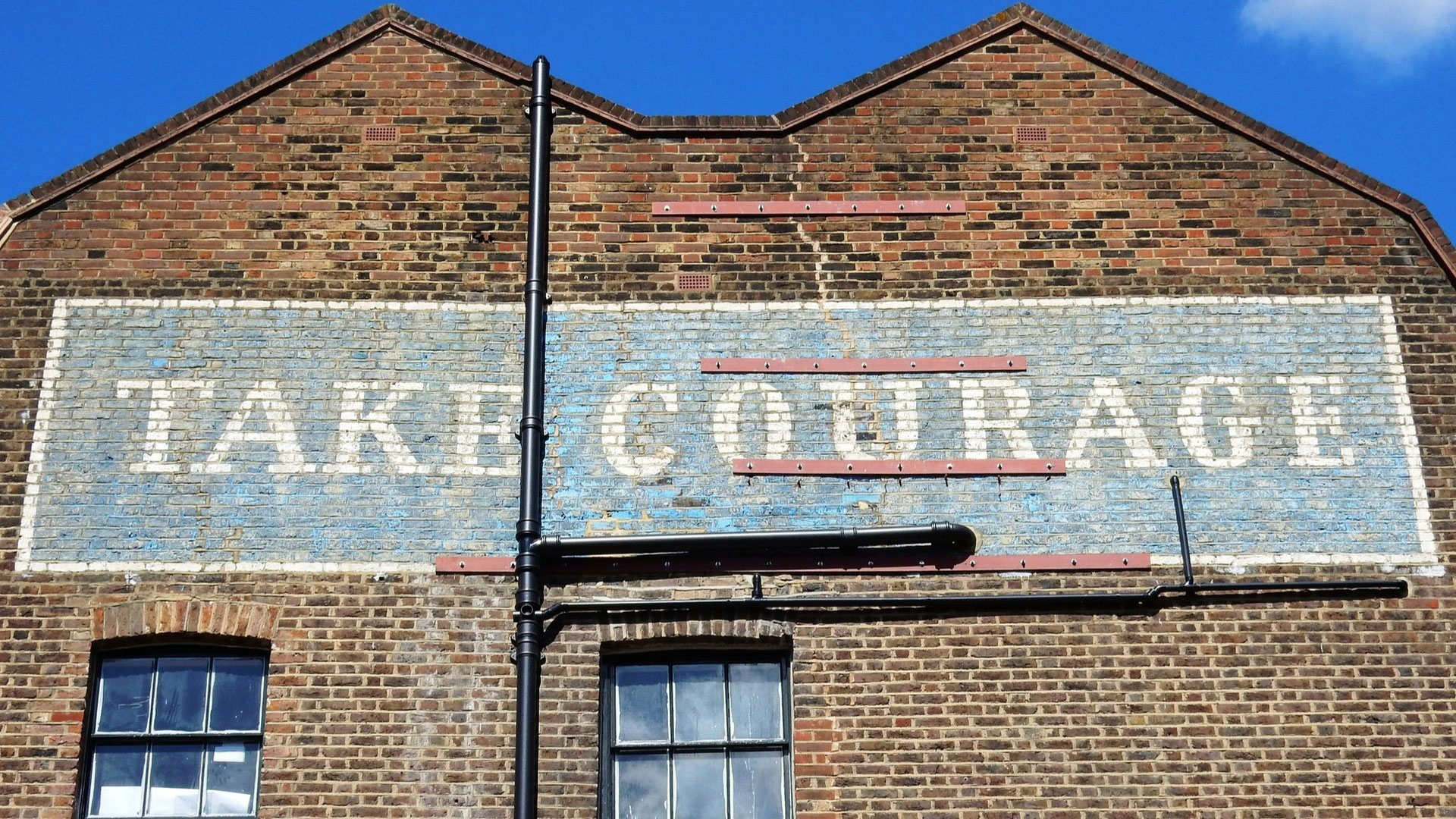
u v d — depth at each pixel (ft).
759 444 42.34
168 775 39.37
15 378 42.24
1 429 41.65
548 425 42.39
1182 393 43.01
